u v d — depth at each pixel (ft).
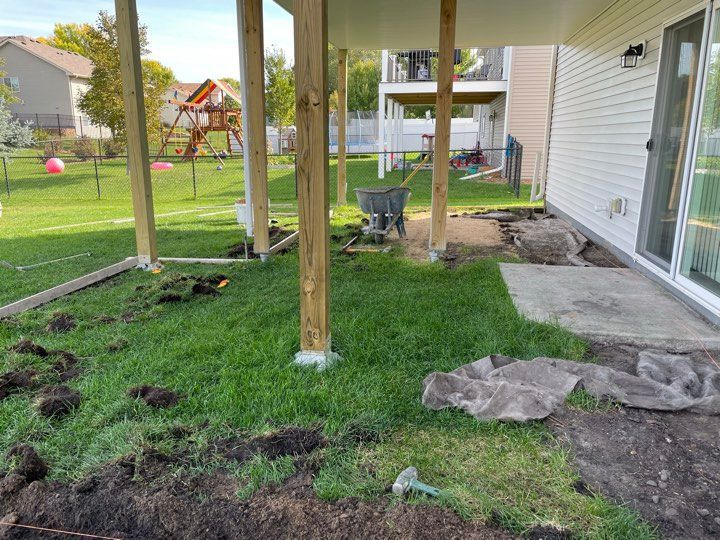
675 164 14.74
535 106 49.37
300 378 9.30
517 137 50.34
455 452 7.23
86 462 7.01
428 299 13.73
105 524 6.02
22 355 10.13
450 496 6.23
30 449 6.98
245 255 19.67
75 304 13.76
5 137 53.62
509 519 5.90
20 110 110.83
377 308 13.08
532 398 8.20
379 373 9.58
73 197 44.09
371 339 10.98
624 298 13.67
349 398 8.59
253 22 17.16
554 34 27.14
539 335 11.23
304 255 9.59
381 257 19.38
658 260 15.51
